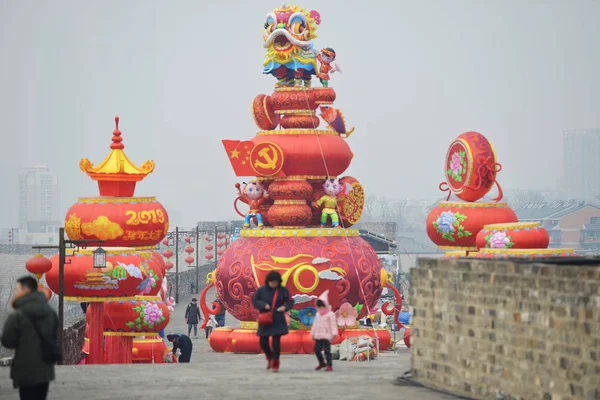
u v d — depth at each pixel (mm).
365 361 28266
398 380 18406
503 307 15430
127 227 32156
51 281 31172
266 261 34938
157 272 33000
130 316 32781
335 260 35062
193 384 18391
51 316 13859
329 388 17703
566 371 13836
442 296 17406
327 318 21703
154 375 20047
